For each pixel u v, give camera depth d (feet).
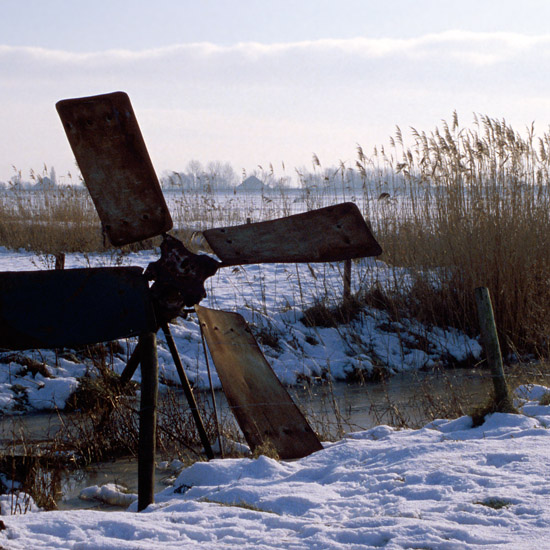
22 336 20.85
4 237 76.23
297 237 22.76
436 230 49.52
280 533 14.73
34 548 13.89
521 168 47.98
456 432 22.63
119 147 21.27
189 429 27.89
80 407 32.94
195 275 22.24
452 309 46.70
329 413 32.68
